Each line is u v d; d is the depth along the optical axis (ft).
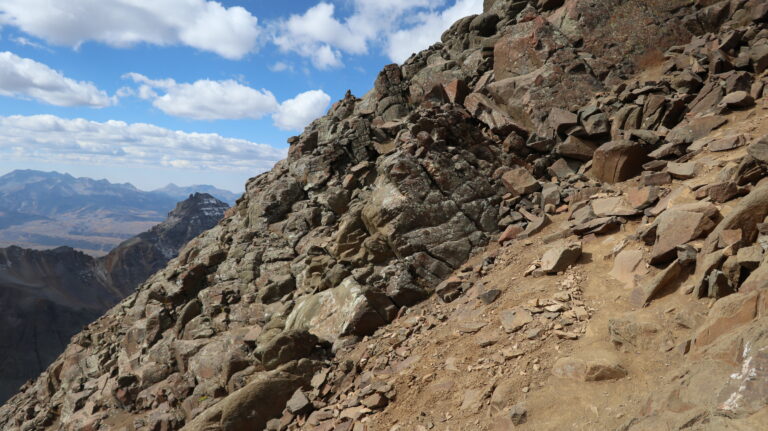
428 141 54.70
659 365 22.09
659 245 30.45
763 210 25.02
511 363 27.45
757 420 12.56
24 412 74.08
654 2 68.08
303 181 74.28
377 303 43.98
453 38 88.69
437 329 36.65
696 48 60.80
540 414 22.06
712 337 20.33
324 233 63.21
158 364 58.80
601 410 20.72
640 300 27.73
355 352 39.34
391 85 81.82
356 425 28.30
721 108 47.24
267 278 61.36
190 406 47.65
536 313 31.17
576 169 54.80
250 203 78.89
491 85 67.97
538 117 61.36
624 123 54.85
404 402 28.76
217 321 59.36
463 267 46.32
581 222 41.91
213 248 75.46
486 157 58.13
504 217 50.44
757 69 52.26
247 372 44.88
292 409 32.96
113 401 57.36
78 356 76.79
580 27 68.39
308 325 46.39
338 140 74.23
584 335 27.20
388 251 50.11
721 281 23.40
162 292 71.15
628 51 65.41
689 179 39.68
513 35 71.61
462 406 25.93
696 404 15.92
